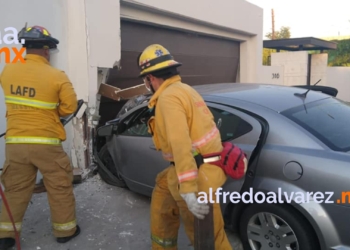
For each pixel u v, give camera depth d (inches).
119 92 218.1
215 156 102.0
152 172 159.8
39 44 128.6
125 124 176.1
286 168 115.7
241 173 102.7
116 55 224.5
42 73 127.3
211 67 378.3
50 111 130.5
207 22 328.5
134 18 257.4
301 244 114.0
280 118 125.3
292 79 641.0
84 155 203.2
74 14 197.6
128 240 143.9
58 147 135.0
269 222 120.6
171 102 96.0
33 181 135.9
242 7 393.1
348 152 112.4
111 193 186.5
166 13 279.7
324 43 676.7
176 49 316.2
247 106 134.0
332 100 151.8
